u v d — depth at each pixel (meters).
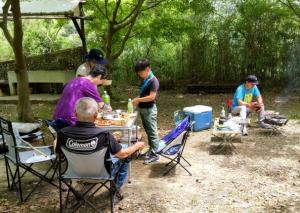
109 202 3.75
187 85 11.25
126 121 4.22
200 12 10.73
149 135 4.89
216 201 3.77
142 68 4.66
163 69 11.95
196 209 3.61
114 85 12.23
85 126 3.01
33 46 13.73
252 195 3.88
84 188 4.09
